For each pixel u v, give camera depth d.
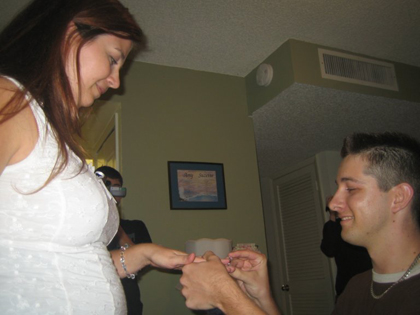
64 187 0.66
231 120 2.73
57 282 0.63
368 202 0.88
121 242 1.62
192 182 2.48
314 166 3.71
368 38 2.49
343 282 2.70
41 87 0.66
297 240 3.91
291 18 2.23
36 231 0.63
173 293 2.22
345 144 0.98
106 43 0.79
